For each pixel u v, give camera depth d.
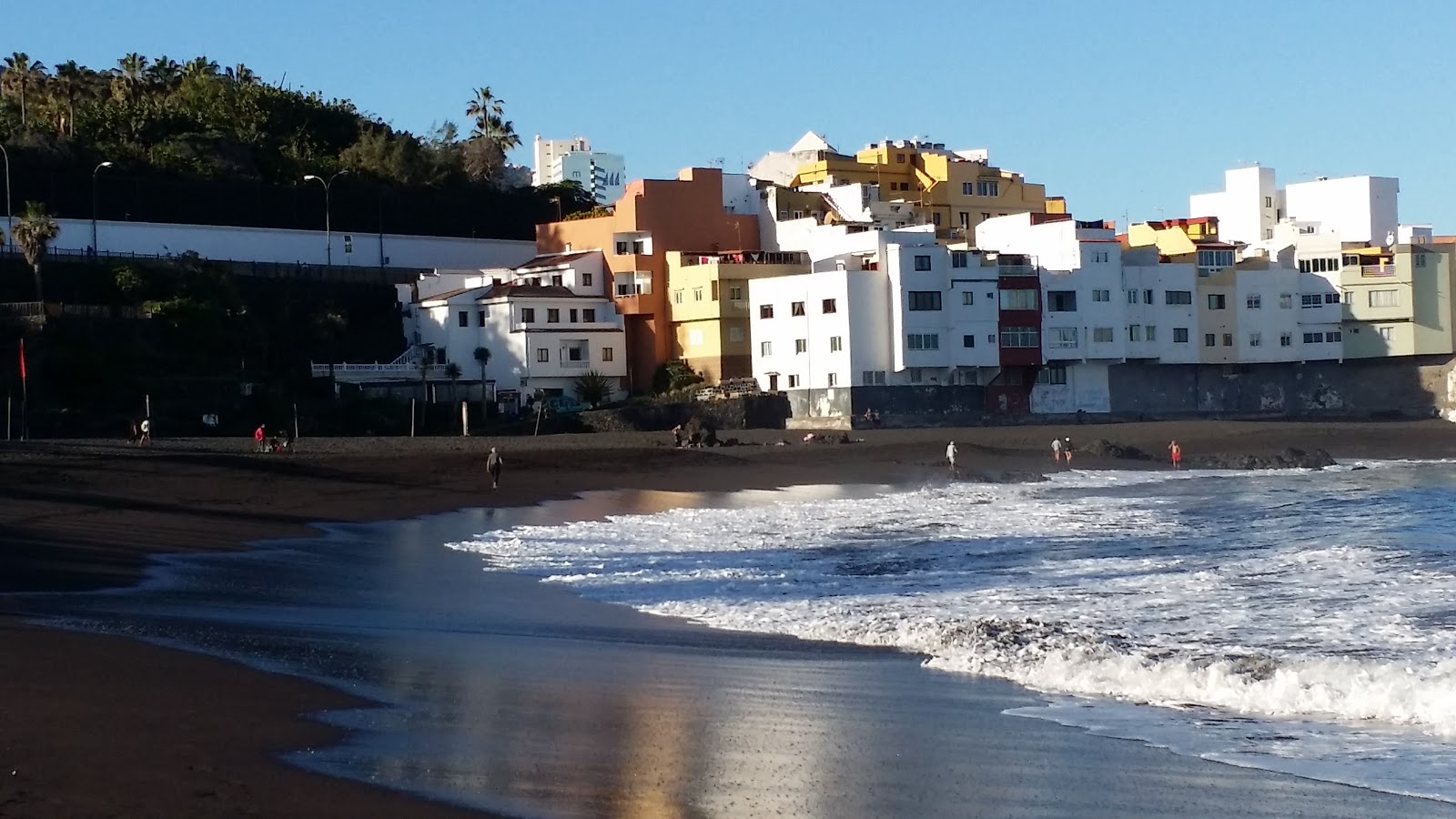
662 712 17.83
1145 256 105.56
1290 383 108.81
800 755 15.73
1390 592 30.47
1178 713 18.72
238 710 16.22
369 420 82.44
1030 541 42.16
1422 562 35.38
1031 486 65.44
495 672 20.28
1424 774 15.59
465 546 40.38
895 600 29.98
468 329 97.56
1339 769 15.78
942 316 95.06
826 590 31.70
